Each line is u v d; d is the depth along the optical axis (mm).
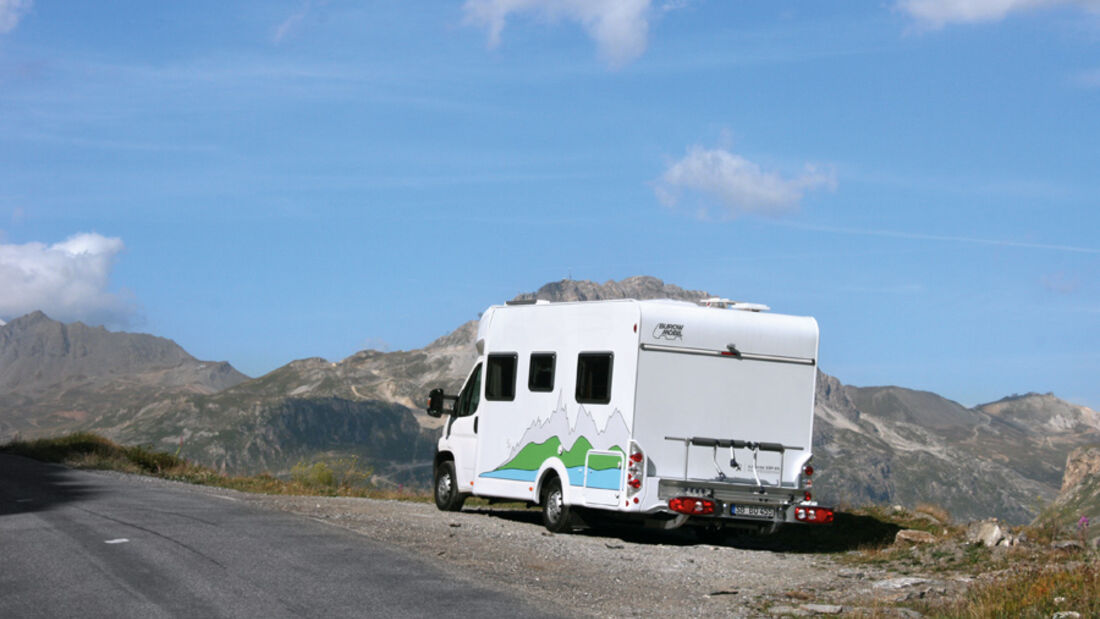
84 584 8969
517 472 17453
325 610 8352
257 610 8195
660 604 10148
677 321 15594
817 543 16516
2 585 8898
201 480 23812
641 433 15289
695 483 15422
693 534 17828
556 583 10828
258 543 11789
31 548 10859
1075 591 10016
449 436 19516
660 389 15430
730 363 15836
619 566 12766
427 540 13445
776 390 16078
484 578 10547
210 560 10438
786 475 16000
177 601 8383
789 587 11719
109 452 27406
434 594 9352
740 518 15547
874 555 14656
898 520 17781
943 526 17000
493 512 20281
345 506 18109
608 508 15453
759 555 14914
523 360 17688
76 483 19344
